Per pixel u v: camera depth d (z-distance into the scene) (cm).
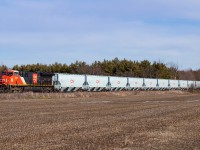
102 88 7181
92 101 4281
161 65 12719
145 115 2359
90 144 1280
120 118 2159
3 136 1445
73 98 5053
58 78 6091
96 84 7006
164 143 1320
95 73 11531
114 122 1942
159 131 1609
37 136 1448
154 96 6144
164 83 9269
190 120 2058
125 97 5647
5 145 1251
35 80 5666
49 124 1842
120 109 2906
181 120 2055
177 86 9919
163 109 2884
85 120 2041
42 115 2361
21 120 2044
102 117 2222
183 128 1714
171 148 1225
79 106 3312
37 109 2916
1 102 3888
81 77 6656
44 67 12306
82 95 5578
